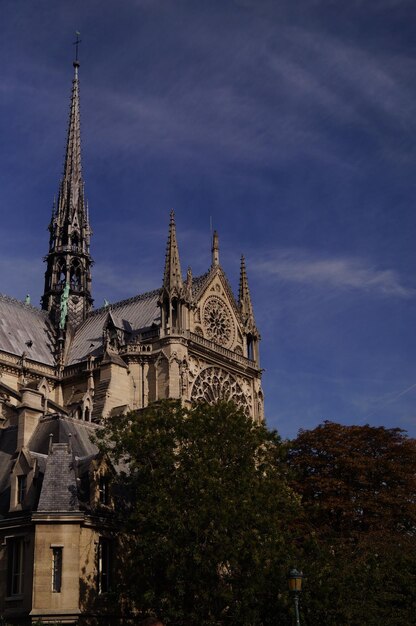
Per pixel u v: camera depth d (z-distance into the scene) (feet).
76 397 338.95
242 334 364.17
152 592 157.79
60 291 399.44
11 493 177.99
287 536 176.65
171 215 340.59
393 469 263.08
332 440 270.87
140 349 324.80
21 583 168.55
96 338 364.17
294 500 181.78
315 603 158.30
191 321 334.24
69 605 163.32
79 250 407.03
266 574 157.58
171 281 329.31
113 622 171.83
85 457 193.16
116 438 181.78
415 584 196.34
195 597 164.14
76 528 169.27
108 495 182.91
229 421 183.42
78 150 431.02
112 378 315.17
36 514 168.35
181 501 166.61
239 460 181.16
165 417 184.24
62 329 366.84
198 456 173.68
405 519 260.42
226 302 359.46
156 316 352.08
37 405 222.28
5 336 350.84
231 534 161.27
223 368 344.49
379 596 184.14
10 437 201.87
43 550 166.71
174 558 160.97
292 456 277.23
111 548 178.60
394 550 212.84
